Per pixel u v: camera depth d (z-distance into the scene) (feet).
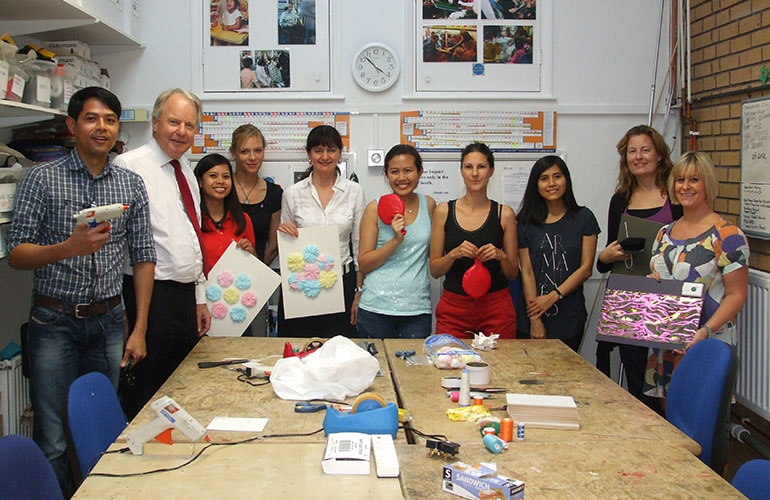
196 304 9.38
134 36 11.94
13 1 9.12
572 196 10.47
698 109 12.23
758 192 10.27
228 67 12.44
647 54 12.75
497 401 6.72
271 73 12.47
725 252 8.29
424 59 12.53
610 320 8.36
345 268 10.80
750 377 10.36
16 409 9.87
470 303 9.87
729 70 11.18
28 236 7.46
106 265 7.95
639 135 10.09
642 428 5.99
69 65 10.29
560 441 5.69
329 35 12.44
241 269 9.66
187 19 12.34
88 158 7.83
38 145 10.40
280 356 8.23
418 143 12.60
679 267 8.68
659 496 4.67
